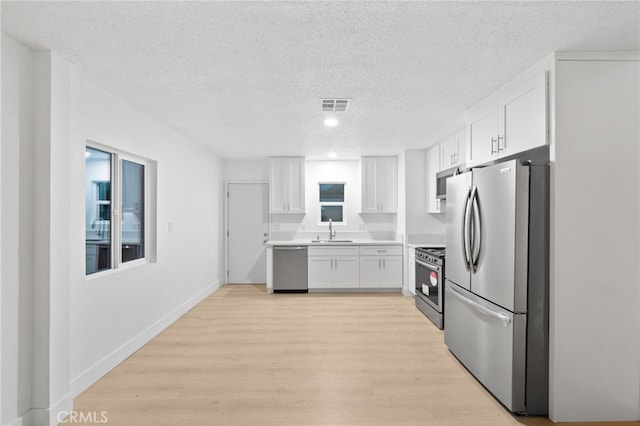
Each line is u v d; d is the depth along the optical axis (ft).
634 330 7.76
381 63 8.32
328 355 11.35
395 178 21.40
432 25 6.68
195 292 17.67
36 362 7.54
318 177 22.68
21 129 7.31
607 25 6.67
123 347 11.07
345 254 20.30
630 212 7.74
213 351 11.69
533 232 7.89
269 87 9.86
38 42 7.27
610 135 7.76
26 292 7.42
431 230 19.69
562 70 7.75
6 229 7.03
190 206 16.93
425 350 11.75
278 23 6.60
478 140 11.26
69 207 8.21
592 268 7.75
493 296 8.73
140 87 9.84
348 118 13.06
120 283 10.99
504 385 8.27
